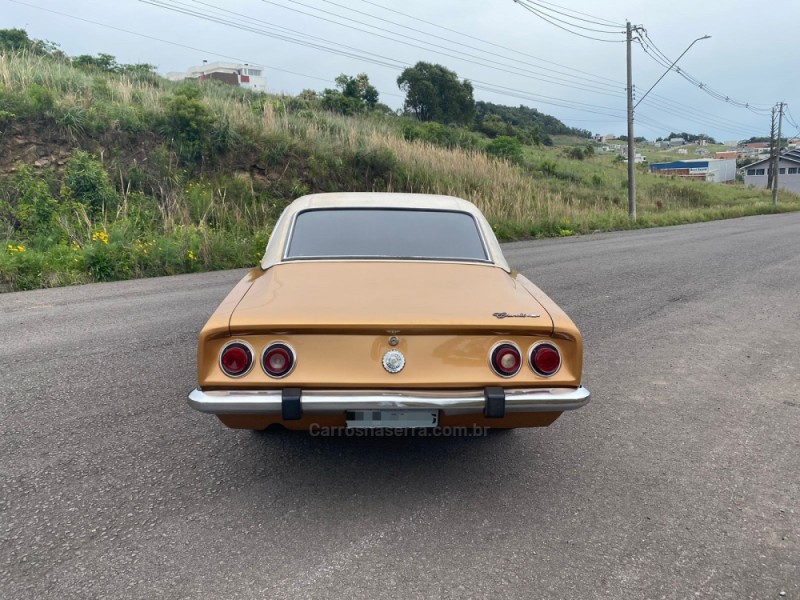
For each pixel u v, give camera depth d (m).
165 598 2.26
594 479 3.28
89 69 24.77
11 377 4.73
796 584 2.40
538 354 2.78
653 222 26.31
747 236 18.53
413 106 65.19
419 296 3.03
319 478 3.24
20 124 14.12
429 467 3.40
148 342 5.73
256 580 2.37
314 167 18.25
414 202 4.02
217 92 27.36
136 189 14.34
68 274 9.16
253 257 11.45
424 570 2.45
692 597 2.32
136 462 3.37
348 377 2.71
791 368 5.25
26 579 2.36
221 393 2.68
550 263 11.70
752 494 3.12
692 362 5.40
